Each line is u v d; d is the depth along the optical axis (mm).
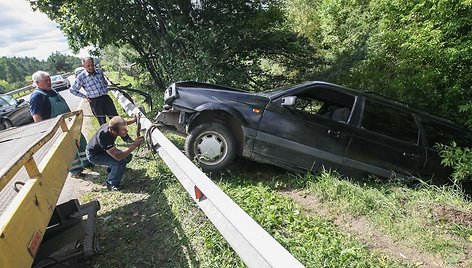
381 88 8922
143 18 11117
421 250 3197
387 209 3887
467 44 6918
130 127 8242
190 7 11016
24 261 1782
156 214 4004
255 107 4738
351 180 4809
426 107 7941
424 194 4441
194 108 4719
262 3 11461
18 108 11445
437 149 5246
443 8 7043
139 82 16719
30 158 2242
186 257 3123
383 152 4992
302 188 4617
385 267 2900
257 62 11539
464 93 7523
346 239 3309
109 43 11680
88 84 6996
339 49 12750
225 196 2547
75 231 3230
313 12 15391
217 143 4738
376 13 9930
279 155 4793
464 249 3221
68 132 3521
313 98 5008
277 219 3594
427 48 7484
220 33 10062
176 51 11039
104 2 9930
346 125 4895
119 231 3760
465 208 4043
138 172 5465
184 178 3602
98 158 4750
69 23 11367
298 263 1669
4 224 1674
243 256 2139
